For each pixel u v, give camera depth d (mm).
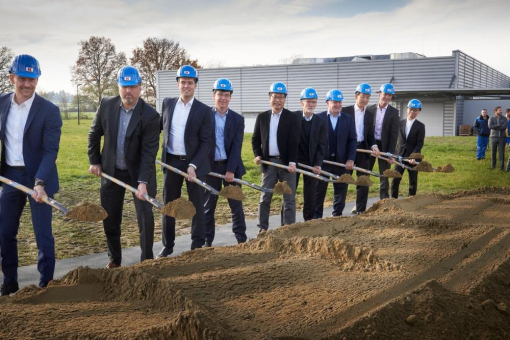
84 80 45594
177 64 52250
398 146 9945
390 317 3115
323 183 8031
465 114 36594
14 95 4645
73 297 3322
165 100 6094
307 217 7371
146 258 5383
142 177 5129
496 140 15930
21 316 2916
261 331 2816
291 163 6902
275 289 3500
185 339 2609
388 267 4043
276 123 7020
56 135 4668
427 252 4543
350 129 8125
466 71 36281
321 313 3098
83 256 5895
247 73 39562
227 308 3133
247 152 22484
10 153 4594
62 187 11344
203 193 5996
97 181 12430
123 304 3180
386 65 35375
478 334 3225
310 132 7426
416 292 3453
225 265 3996
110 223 5414
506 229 5477
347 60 38844
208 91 40875
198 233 5969
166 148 5996
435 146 24781
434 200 7480
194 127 5848
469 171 15742
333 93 8039
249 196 10859
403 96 35250
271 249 4535
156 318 2926
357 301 3297
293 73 38250
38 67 4504
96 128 5387
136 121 5168
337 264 4148
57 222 7633
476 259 4359
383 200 7059
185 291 3336
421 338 3045
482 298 3656
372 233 5301
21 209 4645
